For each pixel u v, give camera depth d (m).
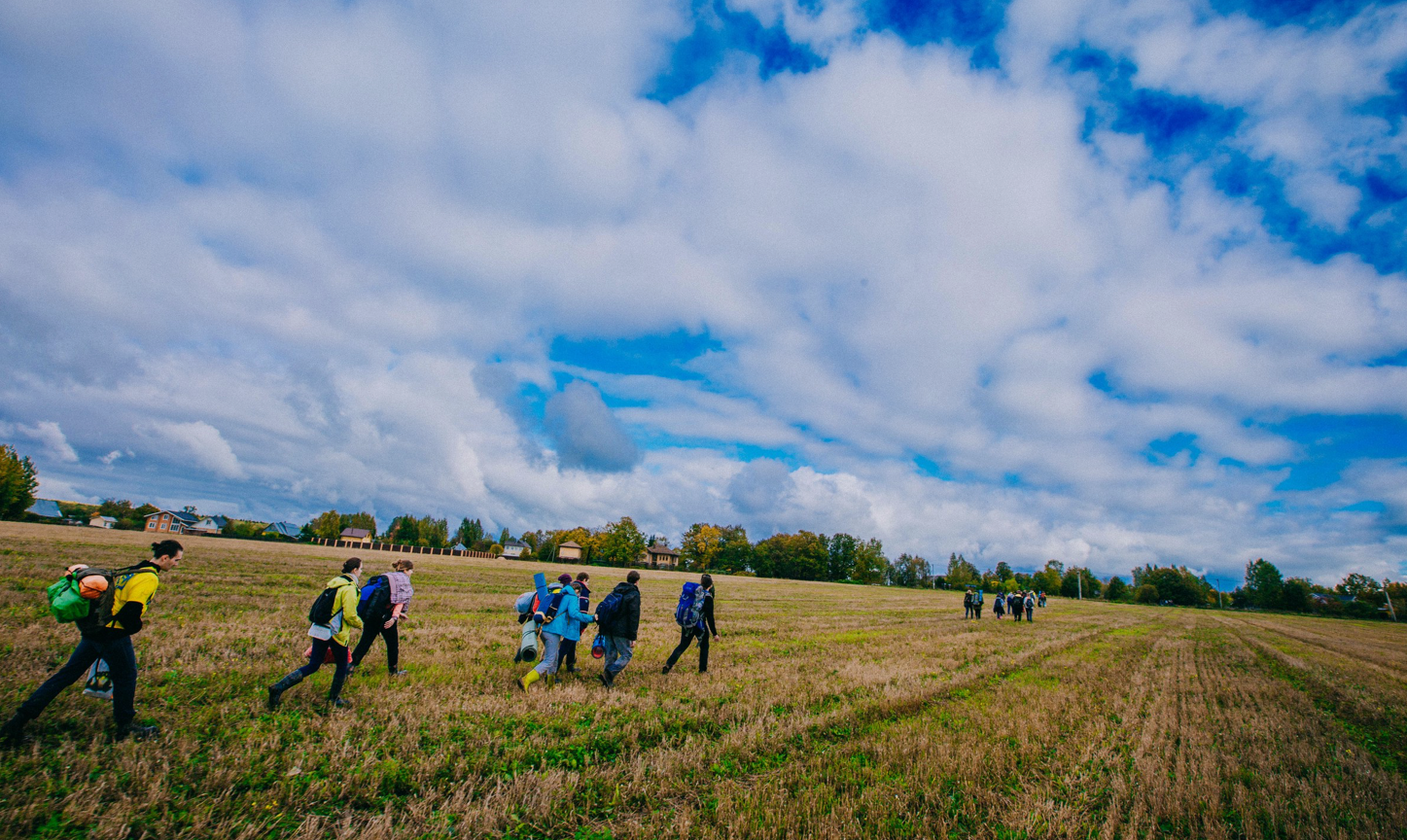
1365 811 6.12
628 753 6.34
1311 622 59.69
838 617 24.36
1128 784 6.33
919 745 6.96
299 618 12.88
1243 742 8.47
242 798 4.62
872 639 17.20
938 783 5.95
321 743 5.86
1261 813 5.84
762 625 19.14
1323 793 6.41
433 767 5.41
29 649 8.12
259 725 6.15
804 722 7.61
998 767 6.45
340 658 7.09
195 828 4.10
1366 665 20.25
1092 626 28.86
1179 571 117.44
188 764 5.04
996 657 14.64
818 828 4.73
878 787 5.66
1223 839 5.18
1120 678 13.20
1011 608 28.84
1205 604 112.06
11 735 5.08
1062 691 10.89
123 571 5.67
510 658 10.68
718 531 122.31
